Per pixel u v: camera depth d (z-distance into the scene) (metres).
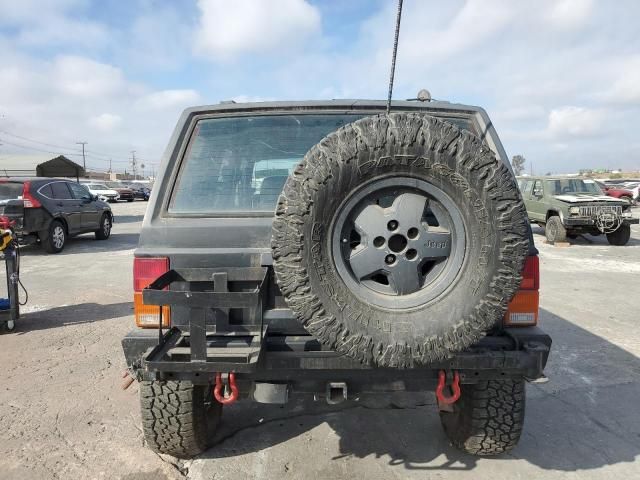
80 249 11.74
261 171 2.57
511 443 2.66
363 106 2.70
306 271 1.95
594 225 11.88
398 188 1.98
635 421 3.31
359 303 1.98
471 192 1.94
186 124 2.63
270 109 2.67
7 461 2.78
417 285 2.02
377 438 3.05
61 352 4.61
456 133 1.94
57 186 11.48
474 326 1.98
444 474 2.67
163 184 2.47
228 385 2.17
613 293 7.13
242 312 2.25
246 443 2.99
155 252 2.29
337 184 1.93
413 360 1.98
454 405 2.83
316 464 2.77
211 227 2.30
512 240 1.96
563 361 4.42
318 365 2.08
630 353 4.62
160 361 2.01
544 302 6.60
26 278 8.10
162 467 2.73
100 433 3.10
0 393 3.70
